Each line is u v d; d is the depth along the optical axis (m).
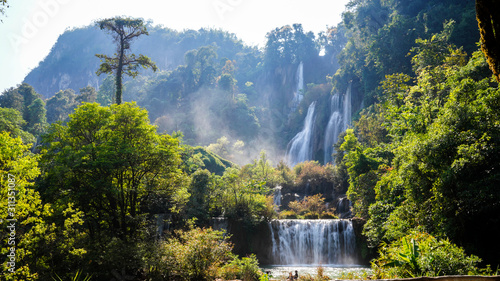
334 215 43.16
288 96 137.00
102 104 115.44
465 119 15.56
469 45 48.50
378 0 87.25
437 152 15.94
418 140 17.44
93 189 21.06
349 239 31.86
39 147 22.86
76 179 21.62
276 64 147.12
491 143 14.09
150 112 129.88
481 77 22.62
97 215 23.72
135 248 18.80
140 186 24.31
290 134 107.50
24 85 103.50
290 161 94.69
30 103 99.12
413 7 78.56
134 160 22.31
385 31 66.81
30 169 16.19
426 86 30.69
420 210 17.36
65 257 17.45
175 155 24.38
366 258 30.62
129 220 21.48
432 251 10.32
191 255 17.83
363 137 49.62
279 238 34.06
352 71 86.00
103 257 17.98
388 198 22.45
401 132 28.31
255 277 18.45
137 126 23.80
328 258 32.34
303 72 137.38
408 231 16.53
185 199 30.78
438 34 55.78
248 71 166.38
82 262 18.02
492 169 14.03
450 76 25.31
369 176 30.69
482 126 14.70
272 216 37.09
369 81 71.94
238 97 130.12
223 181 37.91
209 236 18.70
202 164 52.34
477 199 13.68
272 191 49.69
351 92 81.94
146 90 145.12
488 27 3.79
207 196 36.41
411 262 9.92
